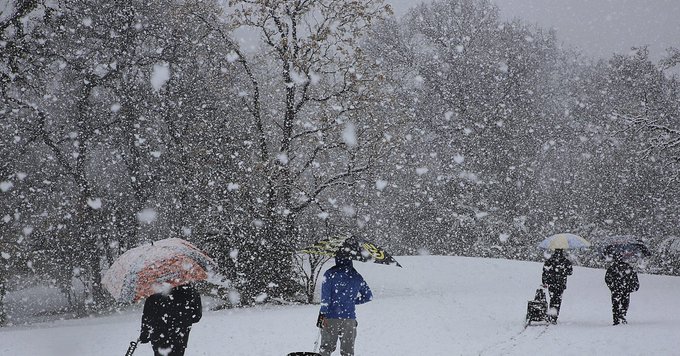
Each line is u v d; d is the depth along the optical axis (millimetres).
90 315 30203
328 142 26375
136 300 6820
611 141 38438
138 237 34438
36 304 36750
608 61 49531
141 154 32531
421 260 32406
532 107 49438
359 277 7699
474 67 48062
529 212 45625
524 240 43656
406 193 44094
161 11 31781
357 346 10336
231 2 25438
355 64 26062
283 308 21375
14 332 17344
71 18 29500
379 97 26406
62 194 32500
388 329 12523
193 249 7414
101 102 33719
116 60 31156
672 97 37969
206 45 30469
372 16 26047
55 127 33719
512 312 15602
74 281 44656
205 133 30031
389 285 26984
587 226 43344
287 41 25703
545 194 50156
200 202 27438
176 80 31688
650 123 27812
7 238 28297
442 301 19297
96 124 32188
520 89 48500
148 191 33094
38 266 31125
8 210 29547
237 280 24594
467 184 44312
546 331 11375
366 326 13273
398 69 49094
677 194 37969
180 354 7539
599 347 9086
